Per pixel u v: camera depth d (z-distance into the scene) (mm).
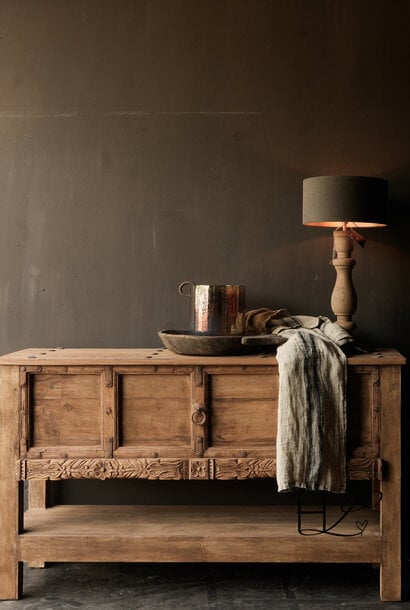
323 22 3268
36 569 3055
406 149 3262
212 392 2754
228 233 3289
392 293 3270
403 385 3277
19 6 3307
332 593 2799
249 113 3277
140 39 3289
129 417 2760
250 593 2797
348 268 3000
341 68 3268
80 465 2734
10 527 2754
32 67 3307
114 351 3053
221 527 2848
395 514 2717
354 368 2711
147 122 3291
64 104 3305
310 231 3279
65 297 3328
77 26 3299
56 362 2729
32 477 2742
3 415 2754
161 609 2648
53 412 2764
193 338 2719
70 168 3309
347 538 2727
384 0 3258
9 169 3312
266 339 2744
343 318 3006
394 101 3264
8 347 3336
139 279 3311
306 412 2637
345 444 2660
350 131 3266
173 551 2738
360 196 2824
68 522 2930
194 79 3281
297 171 3275
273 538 2729
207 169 3289
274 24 3271
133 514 3041
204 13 3277
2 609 2660
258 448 2732
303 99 3268
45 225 3318
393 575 2719
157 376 2756
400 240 3268
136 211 3307
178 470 2727
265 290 3291
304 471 2625
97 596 2773
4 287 3332
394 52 3258
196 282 3301
